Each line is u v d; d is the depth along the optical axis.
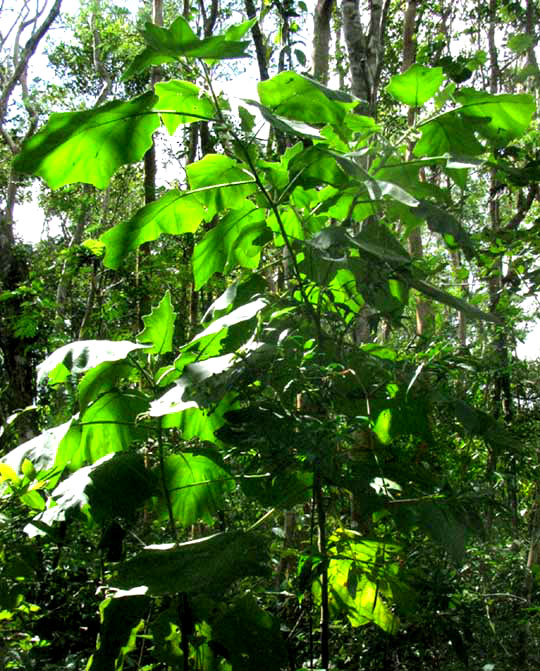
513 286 4.99
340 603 3.71
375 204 3.73
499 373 4.44
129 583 2.98
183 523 4.00
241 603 3.32
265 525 4.60
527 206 6.37
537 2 9.05
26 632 4.16
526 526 4.76
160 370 3.75
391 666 3.75
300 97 3.51
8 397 10.33
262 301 3.22
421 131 3.86
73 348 3.57
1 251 11.18
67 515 3.45
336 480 3.05
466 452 3.94
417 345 3.51
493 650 3.88
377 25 6.00
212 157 3.71
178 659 3.43
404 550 3.53
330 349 3.21
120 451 3.62
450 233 3.27
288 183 3.54
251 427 2.92
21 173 3.43
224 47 3.22
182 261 8.32
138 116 3.38
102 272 8.63
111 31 14.19
